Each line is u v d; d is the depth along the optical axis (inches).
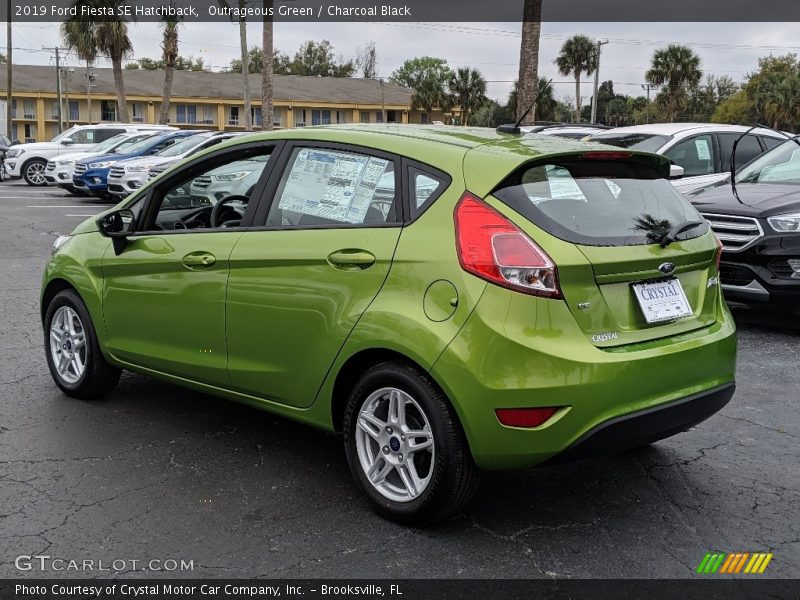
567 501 153.9
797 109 2349.9
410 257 136.4
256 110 2420.0
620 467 170.6
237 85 2444.6
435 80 2504.9
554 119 2437.3
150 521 142.9
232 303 162.6
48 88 2358.5
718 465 172.1
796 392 220.7
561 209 135.9
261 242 159.2
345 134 156.9
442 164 140.3
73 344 205.5
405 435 139.3
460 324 129.0
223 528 140.8
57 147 967.0
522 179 135.9
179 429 187.0
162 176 186.9
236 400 170.4
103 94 2337.6
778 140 431.8
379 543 136.3
